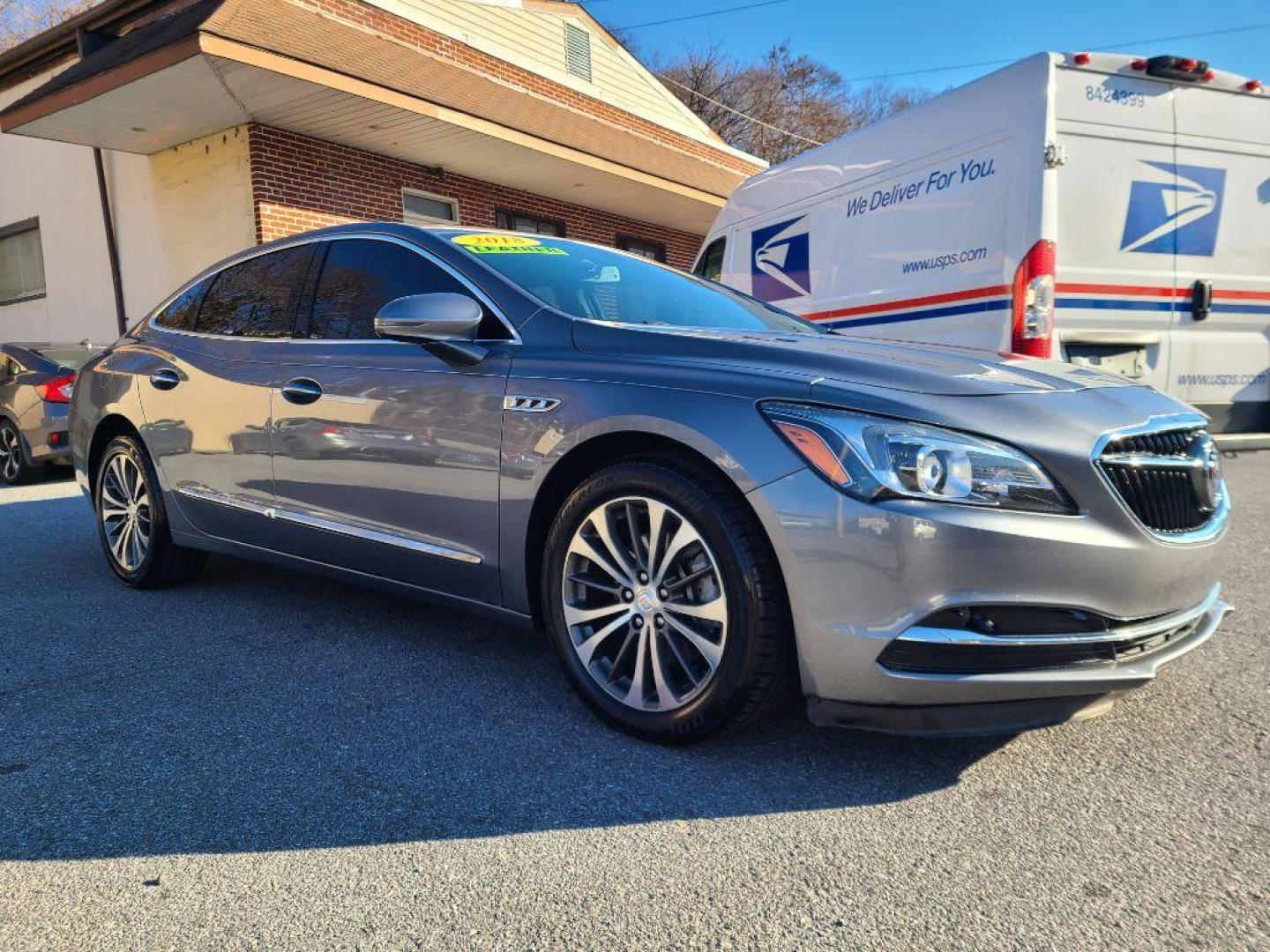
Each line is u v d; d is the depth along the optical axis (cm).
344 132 1039
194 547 385
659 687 239
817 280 687
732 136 3803
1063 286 523
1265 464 764
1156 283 544
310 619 362
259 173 999
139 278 1187
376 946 165
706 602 229
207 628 352
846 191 655
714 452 223
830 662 211
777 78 3872
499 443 268
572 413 253
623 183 1309
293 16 916
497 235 330
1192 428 249
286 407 331
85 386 438
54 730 257
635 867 189
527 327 280
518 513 265
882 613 205
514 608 275
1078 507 210
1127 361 543
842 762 233
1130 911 172
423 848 196
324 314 337
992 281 532
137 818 209
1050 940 164
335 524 318
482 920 172
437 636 340
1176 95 541
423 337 273
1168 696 273
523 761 236
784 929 169
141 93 891
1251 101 561
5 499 711
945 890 179
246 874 187
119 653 322
